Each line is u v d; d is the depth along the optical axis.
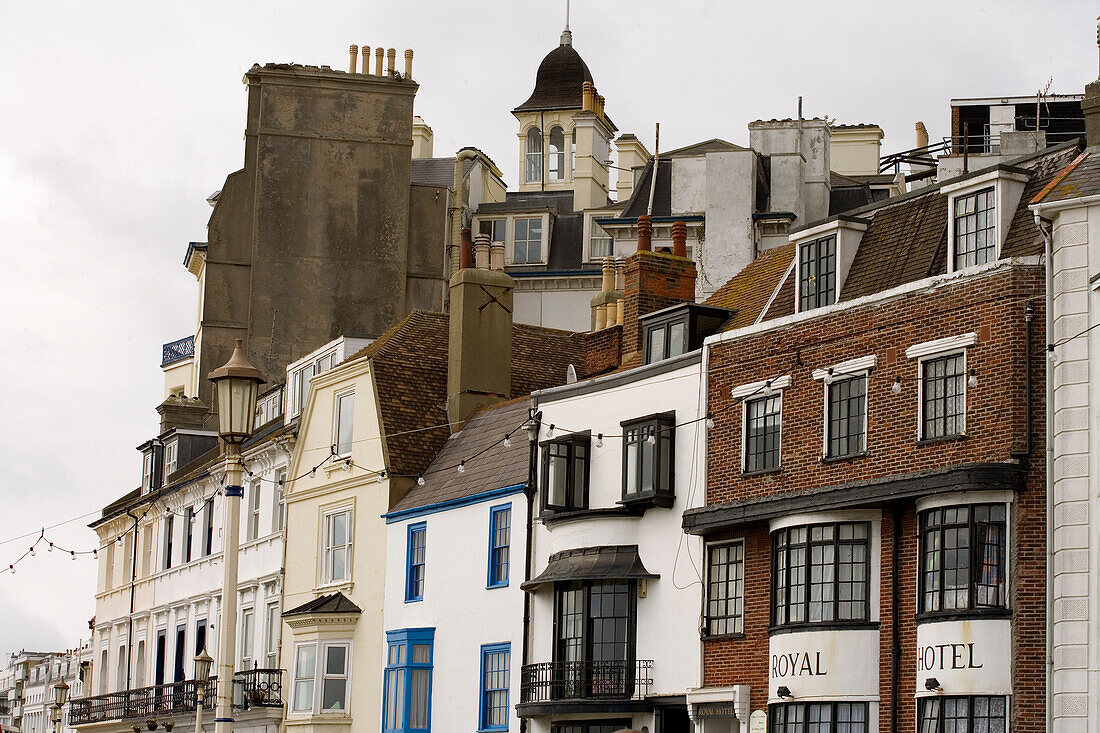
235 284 88.69
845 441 45.62
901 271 46.06
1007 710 39.81
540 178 114.00
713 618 48.91
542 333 70.56
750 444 48.69
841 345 46.00
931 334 43.41
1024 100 84.75
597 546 52.84
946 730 41.09
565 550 53.84
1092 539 38.94
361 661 63.47
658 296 59.41
